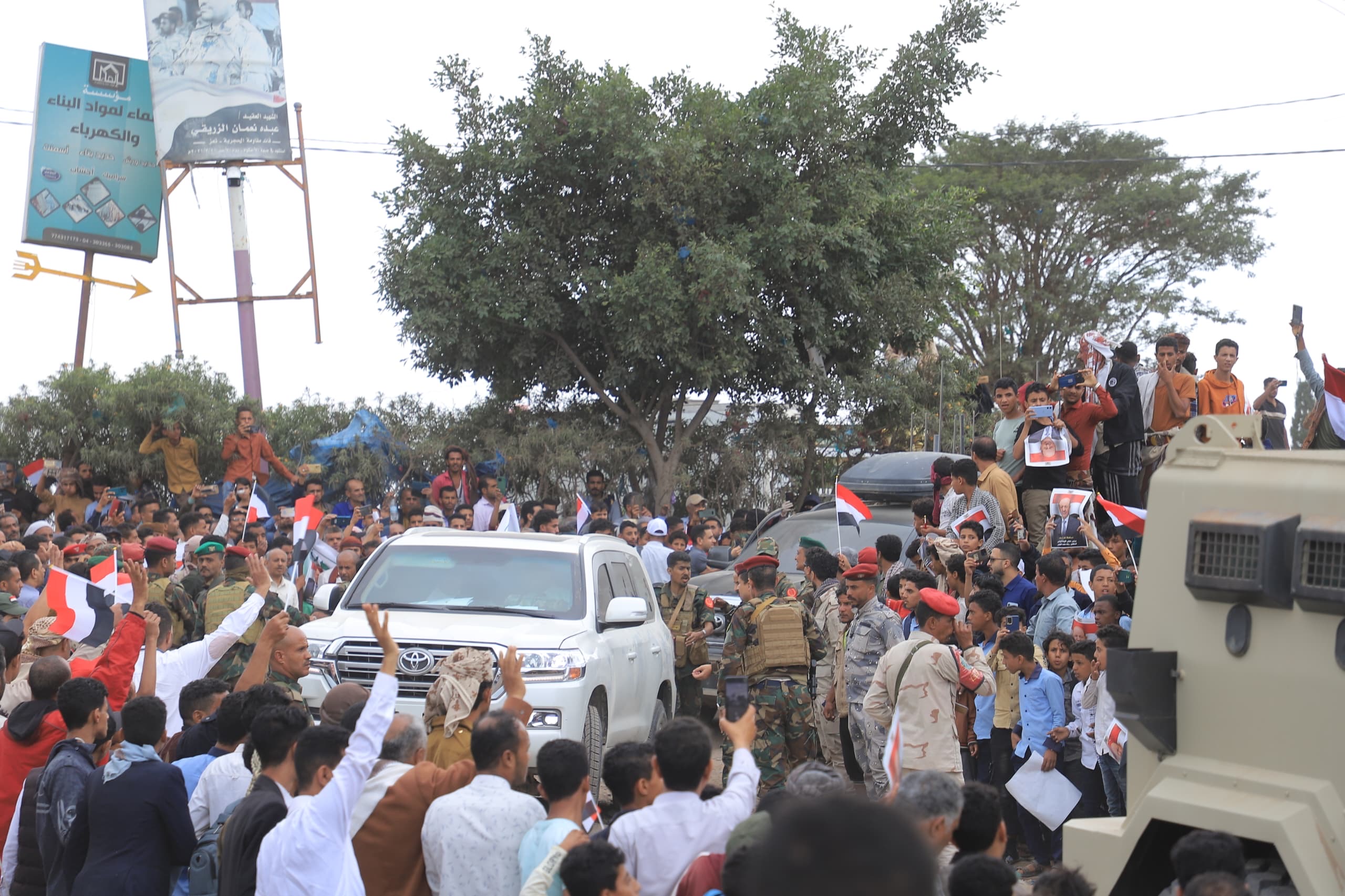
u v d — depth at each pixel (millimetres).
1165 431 11211
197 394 19516
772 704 9062
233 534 15281
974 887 3705
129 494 19453
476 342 18859
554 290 18984
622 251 18859
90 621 7867
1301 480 3646
